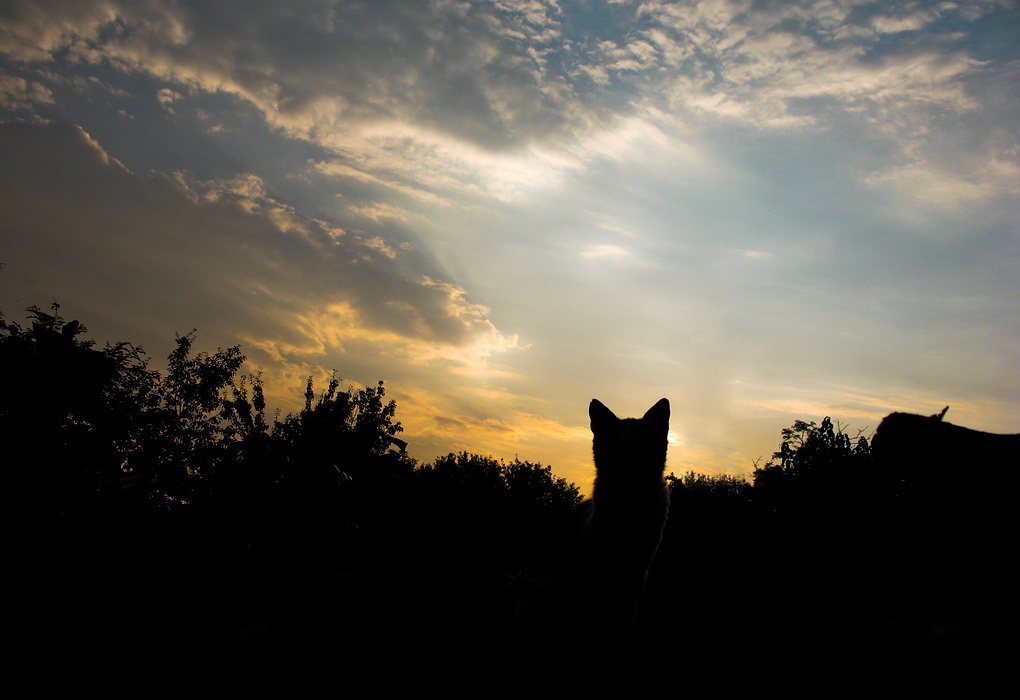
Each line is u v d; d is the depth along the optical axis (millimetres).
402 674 5434
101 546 4828
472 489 9547
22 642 4062
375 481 7836
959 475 5035
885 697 3268
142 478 5930
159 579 5102
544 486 14500
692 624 5762
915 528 4980
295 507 6324
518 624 5578
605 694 4465
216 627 4891
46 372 5402
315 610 5570
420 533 7746
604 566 5031
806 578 5672
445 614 6496
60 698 3943
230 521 6000
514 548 8750
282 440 7605
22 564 4352
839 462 6926
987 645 2764
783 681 4129
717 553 7262
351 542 6660
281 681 5176
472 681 5242
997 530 4410
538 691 4820
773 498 7777
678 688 4406
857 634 4320
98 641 4281
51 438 5148
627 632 5098
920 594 4160
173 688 4336
